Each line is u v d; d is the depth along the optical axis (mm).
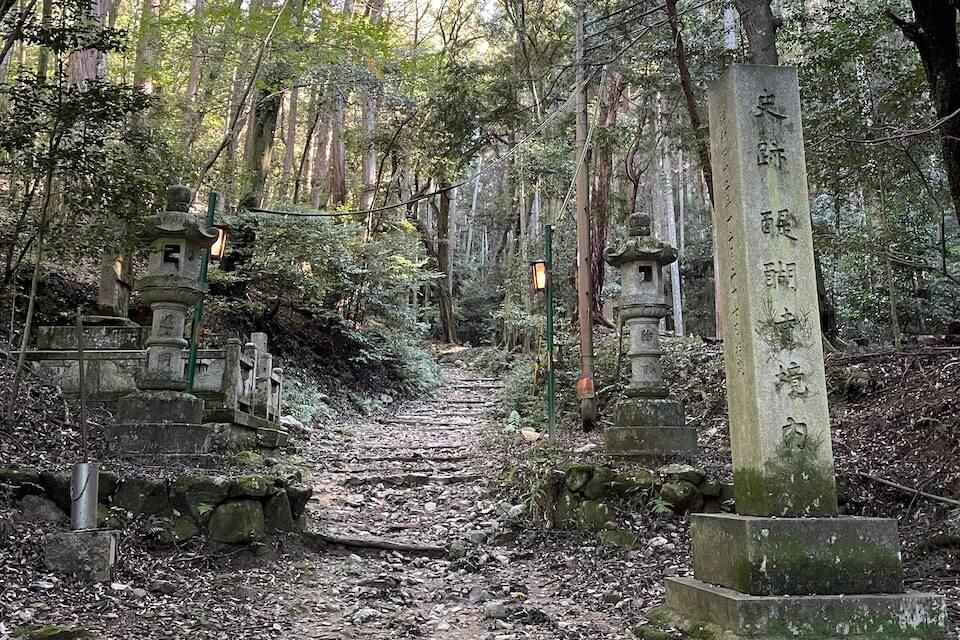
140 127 8930
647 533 5852
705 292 22641
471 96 13328
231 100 15242
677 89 12539
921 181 8758
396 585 4988
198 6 14352
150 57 13562
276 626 3990
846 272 12117
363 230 16406
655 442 6988
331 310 14625
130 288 11148
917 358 8211
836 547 3531
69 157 6168
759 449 3719
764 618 3330
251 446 7934
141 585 4359
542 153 15656
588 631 4031
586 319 9508
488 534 6309
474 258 32125
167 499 5160
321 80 14391
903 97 7957
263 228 12883
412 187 22578
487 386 17250
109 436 6121
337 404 12883
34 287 6301
